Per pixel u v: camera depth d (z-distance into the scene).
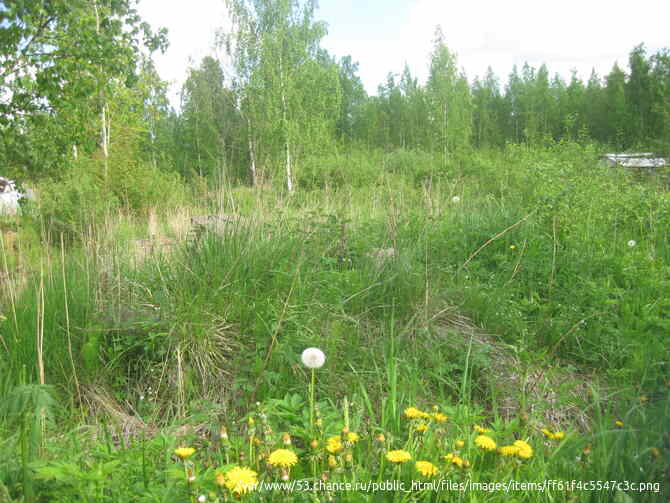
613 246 5.89
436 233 5.75
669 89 27.19
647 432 2.39
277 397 2.97
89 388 3.22
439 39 31.47
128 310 3.76
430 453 2.28
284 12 22.27
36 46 8.70
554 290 4.80
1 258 4.38
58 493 1.93
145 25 10.02
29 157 8.59
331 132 21.11
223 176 5.60
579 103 52.78
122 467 2.17
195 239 4.61
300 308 3.70
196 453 2.50
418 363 3.38
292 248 4.56
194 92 19.50
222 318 3.61
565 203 6.62
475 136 44.91
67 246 5.00
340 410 2.82
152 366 3.40
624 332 3.93
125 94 15.17
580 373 3.71
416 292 4.09
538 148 15.62
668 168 11.62
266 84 20.34
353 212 6.22
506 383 3.36
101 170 10.45
